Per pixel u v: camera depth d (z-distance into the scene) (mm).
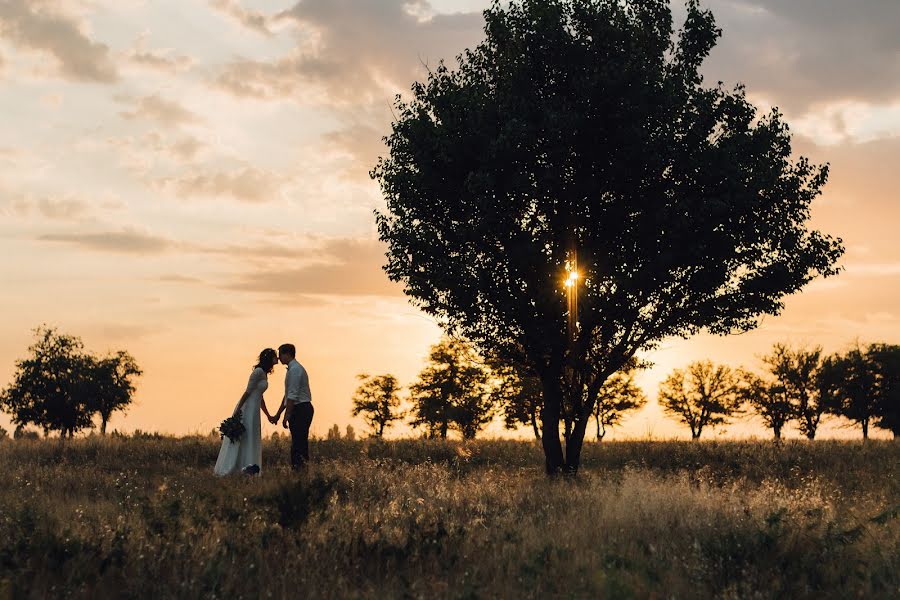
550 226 18734
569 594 5688
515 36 18906
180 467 16984
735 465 21422
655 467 20062
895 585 6055
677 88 18531
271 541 7121
